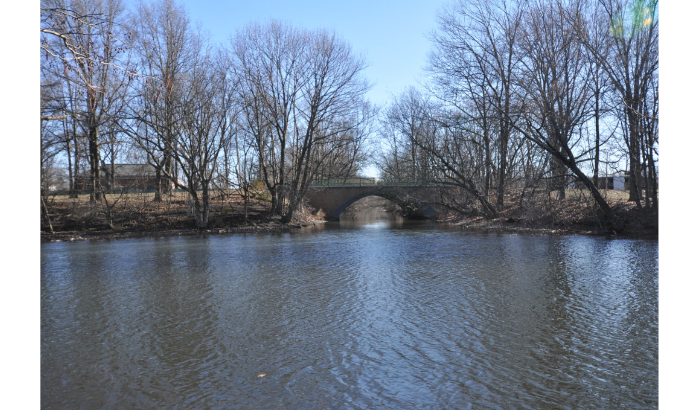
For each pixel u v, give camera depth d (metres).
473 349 10.62
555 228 33.38
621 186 44.94
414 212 56.84
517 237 30.67
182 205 42.72
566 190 38.38
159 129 36.22
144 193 43.12
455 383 8.99
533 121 32.94
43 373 9.67
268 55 42.69
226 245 29.44
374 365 9.88
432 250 25.34
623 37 27.56
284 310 13.89
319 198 53.00
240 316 13.38
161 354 10.65
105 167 39.28
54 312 13.95
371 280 17.72
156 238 34.25
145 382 9.23
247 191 43.31
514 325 12.19
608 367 9.56
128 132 32.91
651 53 27.20
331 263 21.70
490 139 41.84
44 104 25.56
